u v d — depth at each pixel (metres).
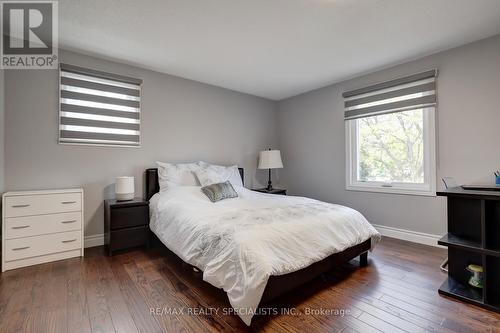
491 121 2.43
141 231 2.75
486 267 1.65
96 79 2.88
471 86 2.54
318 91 4.05
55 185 2.64
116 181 2.82
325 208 2.33
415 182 3.01
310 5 1.95
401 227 3.09
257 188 4.49
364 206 3.46
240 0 1.89
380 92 3.25
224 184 3.01
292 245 1.70
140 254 2.64
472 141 2.54
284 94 4.41
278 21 2.17
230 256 1.54
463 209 1.92
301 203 2.55
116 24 2.21
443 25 2.24
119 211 2.62
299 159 4.39
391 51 2.75
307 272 1.77
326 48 2.67
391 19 2.15
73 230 2.51
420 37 2.45
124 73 3.07
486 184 2.44
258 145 4.52
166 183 3.06
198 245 1.81
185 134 3.60
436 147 2.78
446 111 2.71
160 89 3.36
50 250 2.40
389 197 3.20
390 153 3.24
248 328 1.45
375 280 2.05
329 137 3.91
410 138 3.04
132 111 3.13
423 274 2.15
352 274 2.17
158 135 3.35
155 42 2.54
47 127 2.60
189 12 2.03
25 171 2.49
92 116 2.86
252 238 1.58
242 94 4.30
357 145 3.59
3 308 1.63
